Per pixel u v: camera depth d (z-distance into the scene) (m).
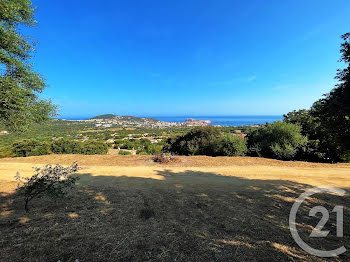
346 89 4.24
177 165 9.69
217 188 5.54
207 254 2.41
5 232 2.79
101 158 11.38
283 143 12.31
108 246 2.51
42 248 2.40
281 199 4.63
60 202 4.16
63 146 14.07
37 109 7.29
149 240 2.71
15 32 6.64
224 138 13.67
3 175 6.93
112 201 4.32
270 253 2.47
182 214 3.72
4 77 6.10
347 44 4.43
